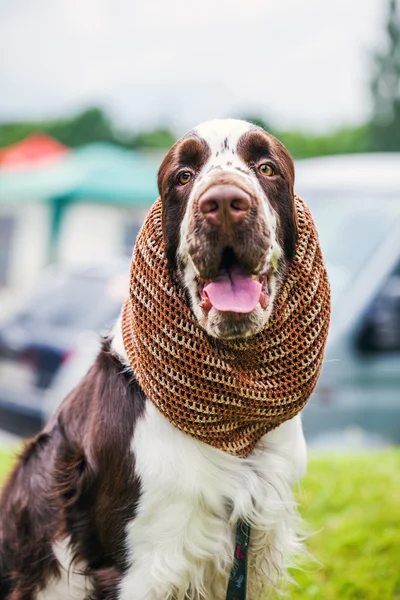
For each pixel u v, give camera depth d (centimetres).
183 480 271
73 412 307
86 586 293
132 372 284
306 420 666
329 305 281
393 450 645
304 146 4012
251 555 300
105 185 1602
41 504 306
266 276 259
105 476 281
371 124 4159
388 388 687
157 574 274
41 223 1644
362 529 452
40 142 2195
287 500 297
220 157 264
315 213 763
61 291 860
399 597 392
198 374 262
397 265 703
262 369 268
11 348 811
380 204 741
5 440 789
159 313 264
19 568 314
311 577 401
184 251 257
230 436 276
